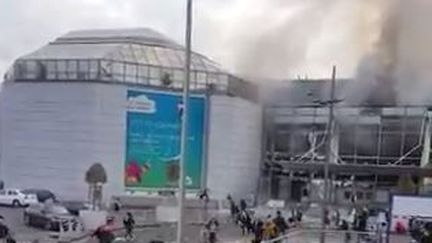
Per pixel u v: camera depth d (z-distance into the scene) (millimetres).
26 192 62750
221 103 73438
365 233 35375
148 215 52875
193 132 71688
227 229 48250
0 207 59156
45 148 69875
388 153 73812
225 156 73625
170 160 69688
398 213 30797
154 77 70875
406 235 30516
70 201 66812
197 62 74938
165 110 70125
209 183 72250
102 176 64875
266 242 31938
